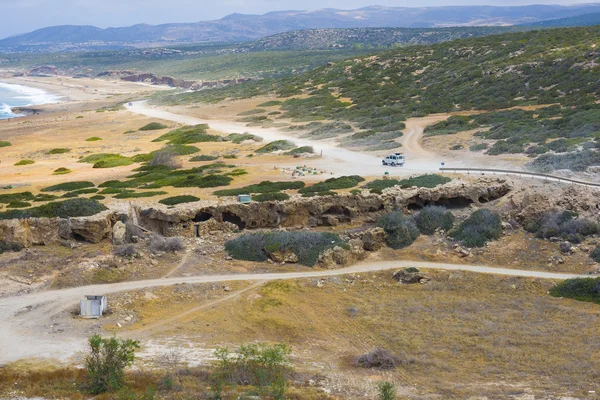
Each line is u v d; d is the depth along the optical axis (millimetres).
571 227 56094
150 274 51000
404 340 40000
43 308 44000
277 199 62562
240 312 44594
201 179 72875
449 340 39844
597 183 63500
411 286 50500
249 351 35688
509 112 100812
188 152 97375
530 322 42625
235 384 32656
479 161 78000
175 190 69062
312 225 62375
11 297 45844
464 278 50938
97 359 33156
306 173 76250
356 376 34875
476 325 42406
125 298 46031
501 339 39625
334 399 31156
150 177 78000
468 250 55750
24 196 68188
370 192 63688
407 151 88438
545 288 48844
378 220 60875
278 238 55844
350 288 49938
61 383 32719
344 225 62281
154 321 42719
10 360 35812
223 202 62219
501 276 50656
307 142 101812
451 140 91062
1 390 31891
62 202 59812
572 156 72500
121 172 85312
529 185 64750
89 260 51969
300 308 45781
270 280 50562
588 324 41750
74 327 41000
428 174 70625
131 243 56719
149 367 34812
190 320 43000
